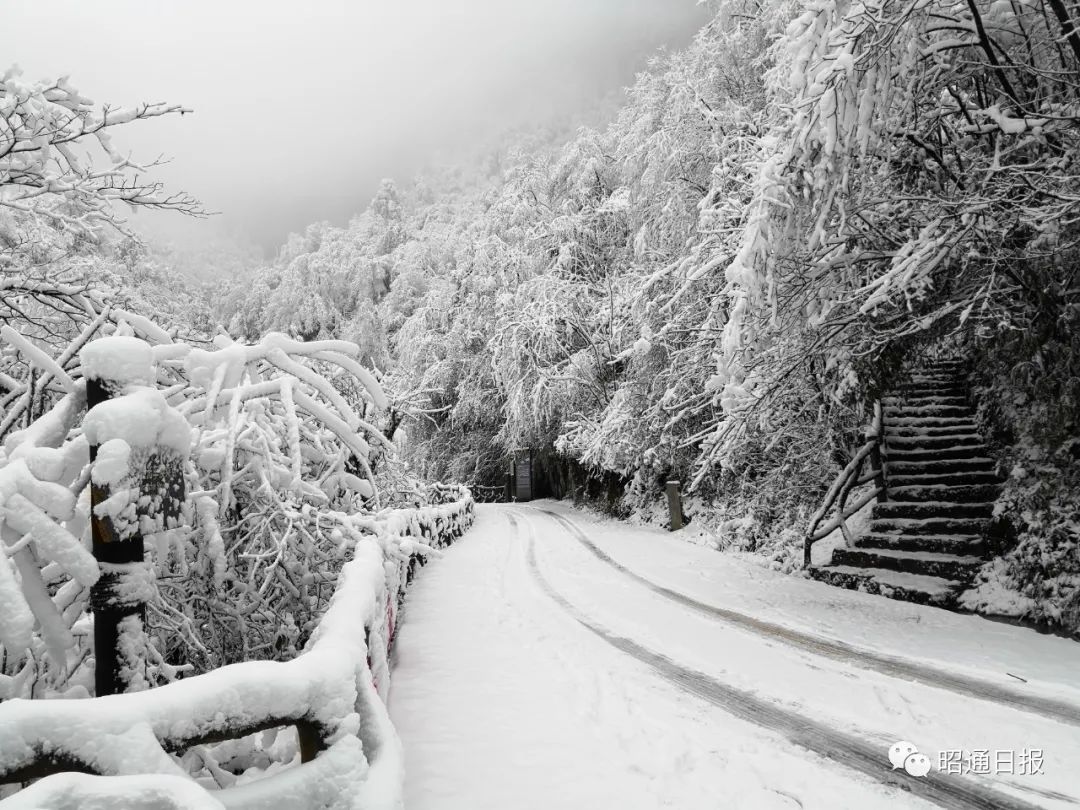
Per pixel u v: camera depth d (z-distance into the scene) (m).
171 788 1.65
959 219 6.26
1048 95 6.91
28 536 2.70
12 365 5.12
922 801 3.23
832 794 3.32
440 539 13.87
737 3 14.70
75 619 3.25
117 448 2.77
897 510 9.84
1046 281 6.83
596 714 4.48
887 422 11.45
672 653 5.90
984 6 6.92
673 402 14.70
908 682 4.95
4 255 4.97
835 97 5.61
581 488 28.30
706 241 11.42
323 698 2.25
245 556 4.31
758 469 12.93
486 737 4.10
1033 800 3.22
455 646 6.32
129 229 5.44
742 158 11.34
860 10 5.51
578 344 24.14
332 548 5.23
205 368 4.34
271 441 5.05
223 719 2.03
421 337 32.06
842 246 7.06
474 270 30.50
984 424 10.55
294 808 2.07
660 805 3.24
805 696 4.72
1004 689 4.73
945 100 7.47
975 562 8.09
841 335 7.73
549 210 27.27
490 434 33.72
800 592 8.70
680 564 11.35
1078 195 5.70
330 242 57.31
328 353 5.19
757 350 7.37
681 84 15.65
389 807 2.15
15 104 4.27
